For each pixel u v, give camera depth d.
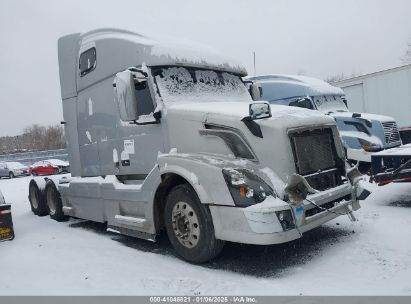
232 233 4.26
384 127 10.42
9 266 4.84
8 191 15.95
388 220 5.92
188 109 5.04
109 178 6.16
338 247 4.95
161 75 5.47
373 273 4.09
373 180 6.84
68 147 7.61
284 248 5.13
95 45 6.62
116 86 5.23
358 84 14.64
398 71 13.48
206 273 4.43
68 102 7.49
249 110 4.48
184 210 4.78
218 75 6.09
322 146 4.95
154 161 5.42
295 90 11.77
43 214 8.87
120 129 6.02
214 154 4.73
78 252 5.43
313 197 4.47
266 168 4.44
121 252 5.40
